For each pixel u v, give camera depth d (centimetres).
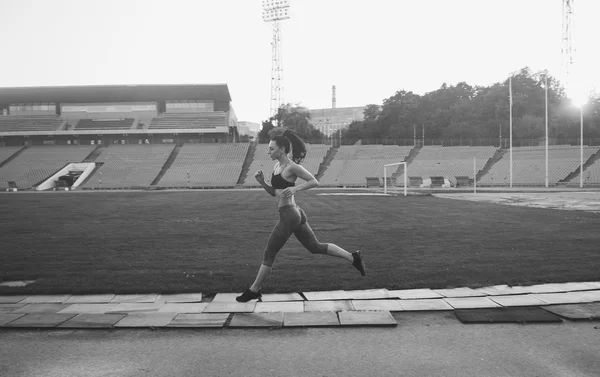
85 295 595
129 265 756
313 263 763
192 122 6856
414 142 6875
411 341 429
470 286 616
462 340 431
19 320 484
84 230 1266
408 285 620
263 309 523
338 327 468
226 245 976
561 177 5206
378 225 1333
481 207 2069
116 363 381
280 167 535
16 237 1120
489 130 7306
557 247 901
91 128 6806
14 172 5869
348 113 13638
